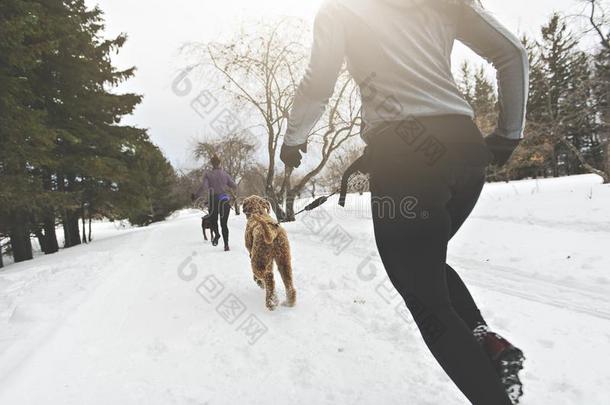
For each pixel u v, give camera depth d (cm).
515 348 138
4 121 788
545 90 1482
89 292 411
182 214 4962
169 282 477
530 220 782
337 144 1343
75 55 1280
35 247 2105
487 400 121
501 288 427
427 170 128
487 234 715
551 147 1730
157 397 207
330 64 136
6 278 594
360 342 274
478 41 141
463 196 141
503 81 143
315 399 201
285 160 163
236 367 243
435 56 133
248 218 437
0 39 764
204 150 2250
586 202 827
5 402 194
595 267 474
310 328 306
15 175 925
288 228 1066
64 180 1608
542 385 209
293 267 554
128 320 335
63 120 1329
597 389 201
